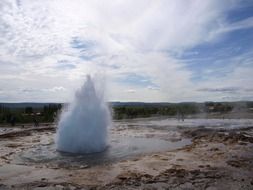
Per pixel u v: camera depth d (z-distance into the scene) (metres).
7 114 50.81
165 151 19.27
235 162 14.51
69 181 11.88
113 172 13.33
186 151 18.25
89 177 12.49
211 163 14.54
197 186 10.82
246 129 32.97
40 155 18.95
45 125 44.09
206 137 24.97
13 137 28.80
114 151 20.34
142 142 24.48
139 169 13.74
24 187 10.95
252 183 11.09
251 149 18.20
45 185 11.13
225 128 34.31
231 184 11.01
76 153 19.78
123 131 33.50
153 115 67.00
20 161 16.94
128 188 10.71
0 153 19.53
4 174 13.20
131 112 65.31
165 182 11.35
